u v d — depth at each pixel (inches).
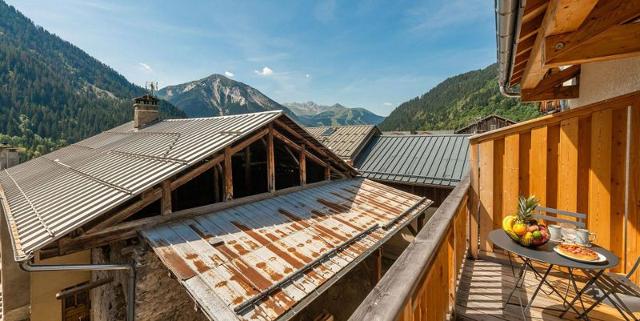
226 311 149.4
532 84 191.0
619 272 120.1
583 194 128.3
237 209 264.2
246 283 169.2
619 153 119.8
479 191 152.4
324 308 310.8
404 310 55.1
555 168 135.5
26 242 176.2
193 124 411.5
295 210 280.1
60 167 376.8
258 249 205.2
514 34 107.0
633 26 84.0
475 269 138.7
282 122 320.5
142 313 199.5
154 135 410.6
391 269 59.4
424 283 70.9
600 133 123.1
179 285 217.5
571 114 128.9
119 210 202.2
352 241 238.7
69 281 323.6
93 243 188.9
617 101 119.1
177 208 312.8
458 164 490.9
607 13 82.4
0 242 374.6
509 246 105.3
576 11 75.1
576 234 104.2
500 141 147.9
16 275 380.8
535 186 139.2
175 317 214.7
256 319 148.4
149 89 626.5
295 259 199.9
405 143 601.9
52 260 299.7
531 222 106.7
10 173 476.7
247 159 356.2
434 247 70.3
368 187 380.8
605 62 151.3
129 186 212.1
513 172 144.3
